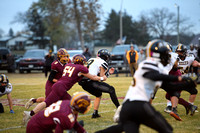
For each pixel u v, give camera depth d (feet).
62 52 68.18
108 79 172.96
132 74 186.80
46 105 60.59
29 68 250.57
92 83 69.92
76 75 62.03
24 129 60.85
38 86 144.87
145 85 39.06
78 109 41.70
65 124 41.68
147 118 37.68
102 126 62.13
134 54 182.39
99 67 70.95
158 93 108.78
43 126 43.34
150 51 42.29
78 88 133.39
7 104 93.91
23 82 168.45
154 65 39.58
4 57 265.54
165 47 42.06
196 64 78.84
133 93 39.24
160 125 37.19
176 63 68.90
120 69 253.44
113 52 234.58
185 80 39.11
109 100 95.96
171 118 68.23
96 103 71.51
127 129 37.88
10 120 70.38
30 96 109.91
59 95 60.64
